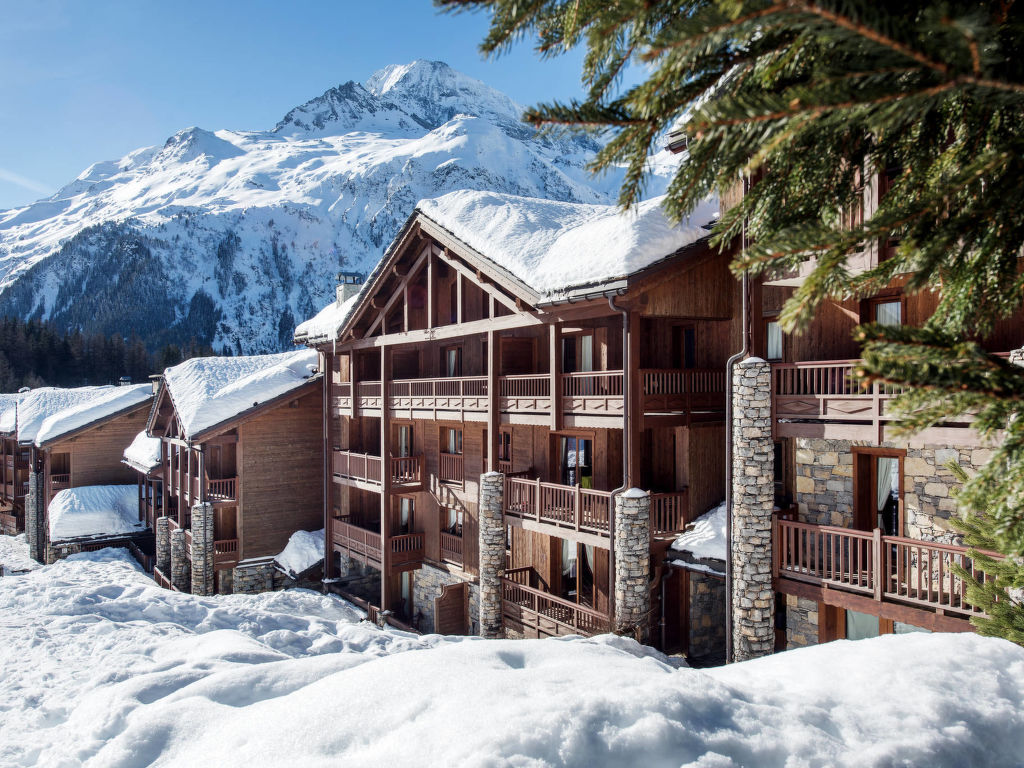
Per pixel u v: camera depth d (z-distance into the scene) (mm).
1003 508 2002
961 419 8969
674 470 14609
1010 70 1539
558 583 16859
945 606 8859
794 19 1540
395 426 23391
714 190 3332
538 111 2414
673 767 3842
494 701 4605
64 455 38031
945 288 2766
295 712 5031
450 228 17047
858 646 5734
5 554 36781
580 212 18422
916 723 4309
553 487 14727
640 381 12938
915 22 1803
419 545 21516
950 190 2199
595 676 5145
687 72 2355
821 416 10414
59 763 5781
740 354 11430
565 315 14117
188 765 4816
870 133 2850
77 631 12422
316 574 24406
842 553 10133
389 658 5988
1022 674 5039
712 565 12398
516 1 2426
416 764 3945
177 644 11008
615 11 2158
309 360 28656
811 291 2324
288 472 26109
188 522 26781
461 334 17234
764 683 5262
